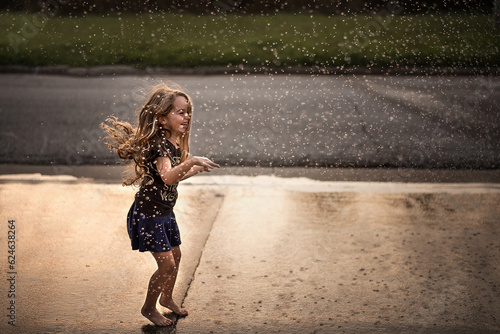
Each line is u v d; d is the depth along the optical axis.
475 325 2.57
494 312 2.69
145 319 2.63
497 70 8.79
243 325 2.57
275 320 2.62
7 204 4.20
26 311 2.68
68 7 11.84
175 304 2.68
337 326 2.56
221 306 2.75
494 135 6.08
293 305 2.76
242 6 10.98
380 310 2.70
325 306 2.74
